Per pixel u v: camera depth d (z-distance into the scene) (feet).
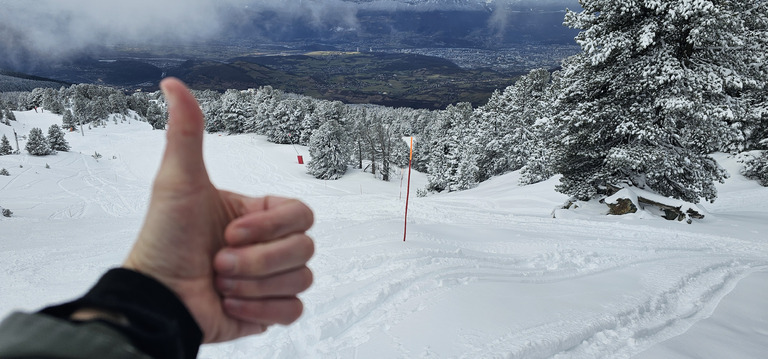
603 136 47.24
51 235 54.60
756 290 20.57
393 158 216.54
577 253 26.94
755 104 77.82
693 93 41.11
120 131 376.89
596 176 49.70
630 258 26.81
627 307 17.43
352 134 225.35
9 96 630.74
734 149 90.33
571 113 46.50
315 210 54.80
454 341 13.98
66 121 384.06
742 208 59.57
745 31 43.39
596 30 44.91
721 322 16.78
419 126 383.24
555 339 13.98
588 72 46.75
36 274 30.66
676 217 43.78
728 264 25.93
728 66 42.63
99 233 55.72
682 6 39.17
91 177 183.52
